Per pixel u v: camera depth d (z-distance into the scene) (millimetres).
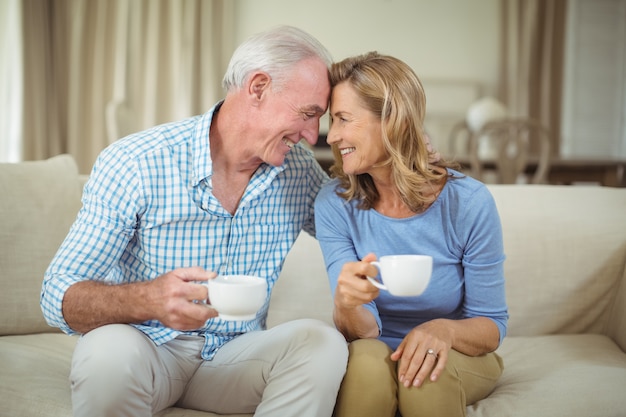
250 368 1397
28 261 1809
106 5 6086
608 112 6906
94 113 6133
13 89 5484
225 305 1150
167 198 1446
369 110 1417
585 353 1705
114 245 1411
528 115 6629
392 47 6734
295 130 1456
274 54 1415
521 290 1896
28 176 1891
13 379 1437
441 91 6625
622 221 1946
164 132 1490
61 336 1802
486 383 1447
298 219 1635
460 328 1419
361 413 1311
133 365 1244
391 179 1490
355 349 1371
